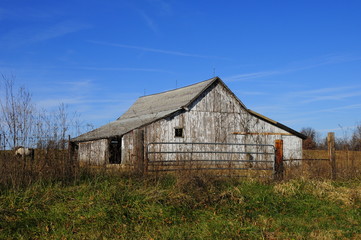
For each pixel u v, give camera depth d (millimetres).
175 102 29656
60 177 9984
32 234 7020
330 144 13352
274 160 12539
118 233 7246
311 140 38156
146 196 8969
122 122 32469
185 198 9227
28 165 10031
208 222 8102
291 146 28672
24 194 8711
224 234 7379
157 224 7789
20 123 10406
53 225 7402
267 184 11570
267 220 8500
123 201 8625
